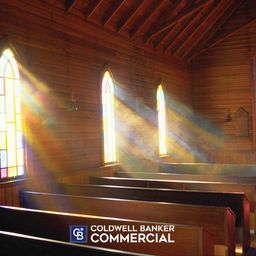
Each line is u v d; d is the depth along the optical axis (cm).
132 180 827
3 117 668
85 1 854
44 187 743
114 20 974
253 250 673
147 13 1031
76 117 843
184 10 1065
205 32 1338
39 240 380
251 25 1371
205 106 1455
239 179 889
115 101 996
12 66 690
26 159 706
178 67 1364
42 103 747
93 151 902
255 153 1373
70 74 827
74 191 757
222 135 1432
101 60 934
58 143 788
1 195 641
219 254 573
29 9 719
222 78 1425
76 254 358
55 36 786
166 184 813
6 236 400
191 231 461
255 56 1374
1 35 657
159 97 1229
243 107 1397
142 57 1123
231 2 1310
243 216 658
